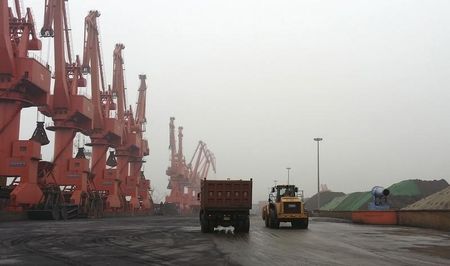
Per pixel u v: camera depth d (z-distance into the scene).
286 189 32.16
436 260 13.82
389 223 38.75
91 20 66.56
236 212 26.20
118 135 74.44
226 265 12.63
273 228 31.17
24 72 42.78
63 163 56.06
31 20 44.72
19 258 13.92
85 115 56.97
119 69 81.94
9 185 44.84
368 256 14.78
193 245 18.23
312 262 13.29
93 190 63.66
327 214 65.81
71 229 28.47
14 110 43.38
